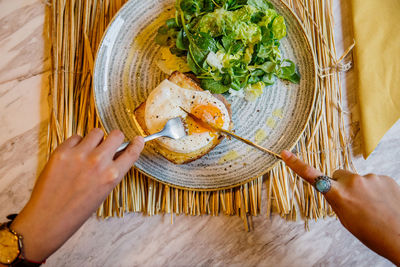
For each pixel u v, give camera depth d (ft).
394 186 1.42
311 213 1.77
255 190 1.77
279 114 1.75
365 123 1.75
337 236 1.78
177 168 1.72
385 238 1.38
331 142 1.79
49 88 1.80
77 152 1.29
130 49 1.75
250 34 1.68
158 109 1.68
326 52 1.81
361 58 1.78
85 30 1.77
